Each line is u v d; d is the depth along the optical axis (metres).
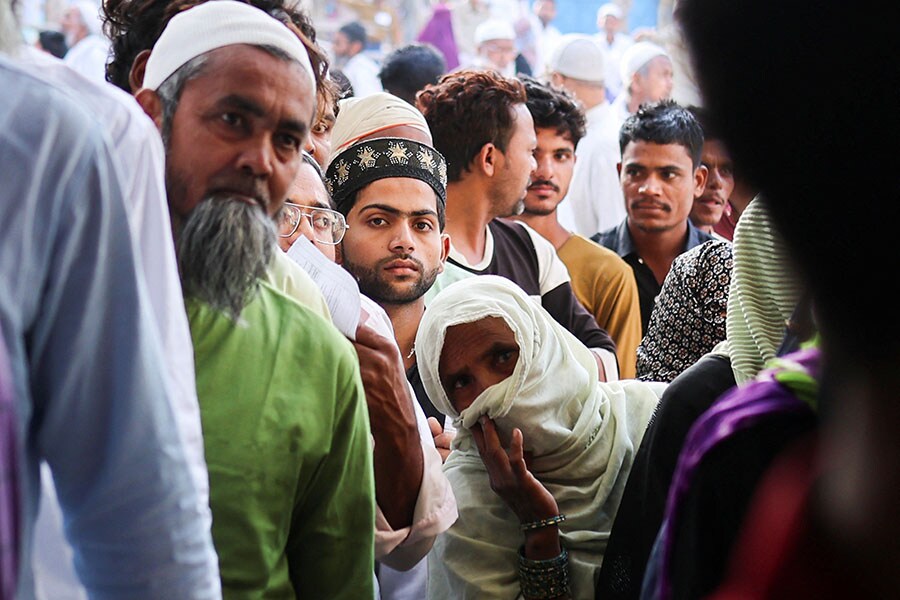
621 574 1.92
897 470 0.70
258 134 1.48
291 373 1.54
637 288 3.55
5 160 1.06
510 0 9.58
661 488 1.88
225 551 1.46
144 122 1.30
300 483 1.55
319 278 1.84
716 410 1.11
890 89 0.65
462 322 2.20
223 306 1.46
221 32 1.49
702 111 0.73
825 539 0.80
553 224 3.53
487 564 2.19
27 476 1.14
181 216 1.48
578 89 4.93
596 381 2.34
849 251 0.68
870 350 0.70
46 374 1.12
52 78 1.17
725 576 1.08
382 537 1.84
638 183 3.54
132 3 1.74
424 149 2.47
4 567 1.04
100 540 1.17
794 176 0.69
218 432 1.48
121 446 1.14
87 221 1.11
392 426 1.87
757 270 1.83
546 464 2.24
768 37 0.68
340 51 8.34
